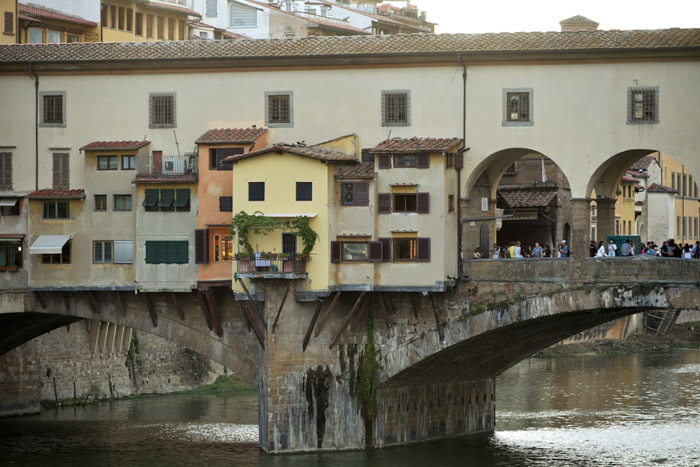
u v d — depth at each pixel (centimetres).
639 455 7362
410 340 7194
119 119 7575
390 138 7206
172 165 7469
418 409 7675
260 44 7469
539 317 6881
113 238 7525
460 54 7062
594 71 6956
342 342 7269
